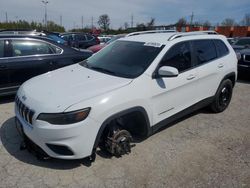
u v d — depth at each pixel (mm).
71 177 3291
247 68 8516
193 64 4574
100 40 22438
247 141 4371
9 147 3922
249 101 6523
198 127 4840
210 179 3354
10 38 5762
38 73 6047
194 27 39500
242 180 3357
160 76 3891
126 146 3719
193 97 4641
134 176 3350
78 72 4105
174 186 3201
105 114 3244
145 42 4387
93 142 3242
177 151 3967
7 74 5645
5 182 3168
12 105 5703
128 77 3719
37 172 3363
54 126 3070
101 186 3154
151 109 3834
